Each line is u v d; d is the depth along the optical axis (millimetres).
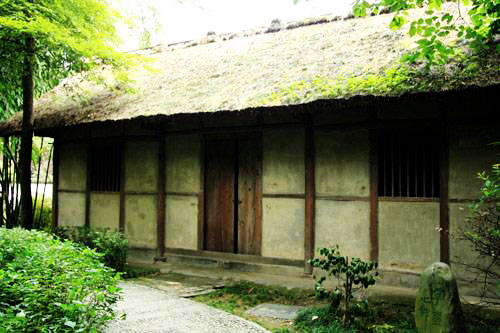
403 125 5938
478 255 5402
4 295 3102
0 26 6418
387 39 6734
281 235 6848
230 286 6008
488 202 5344
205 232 7742
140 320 4234
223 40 10102
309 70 6570
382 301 5105
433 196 5809
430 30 4371
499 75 4641
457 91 4762
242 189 7406
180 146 7969
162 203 8047
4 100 10234
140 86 8695
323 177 6531
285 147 6898
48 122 8352
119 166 8789
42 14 6871
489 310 4762
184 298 5316
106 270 4098
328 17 8797
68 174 9602
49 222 11883
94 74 8406
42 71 8883
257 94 6266
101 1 7758
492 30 4242
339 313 4535
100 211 8938
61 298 3166
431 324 3744
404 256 5887
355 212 6258
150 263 7883
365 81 5426
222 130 7449
